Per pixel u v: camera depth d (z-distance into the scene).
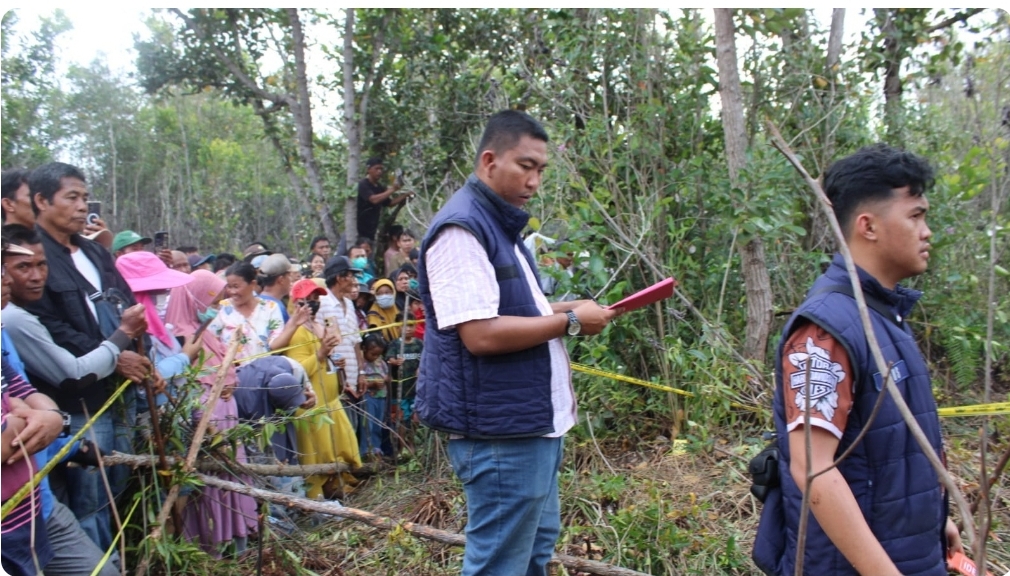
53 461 2.37
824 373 1.57
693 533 3.13
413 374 4.96
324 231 8.26
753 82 5.17
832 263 1.74
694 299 4.76
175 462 3.07
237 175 20.47
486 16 7.75
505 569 2.31
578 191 4.88
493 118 2.30
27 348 2.69
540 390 2.22
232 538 3.46
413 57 8.03
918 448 1.62
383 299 5.21
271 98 8.15
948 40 5.78
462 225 2.18
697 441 3.87
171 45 8.21
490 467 2.24
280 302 4.68
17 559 2.23
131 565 3.12
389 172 8.26
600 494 3.45
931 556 1.62
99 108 18.50
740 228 4.27
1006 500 3.35
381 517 3.11
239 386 3.86
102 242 4.55
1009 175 3.46
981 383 4.81
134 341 3.05
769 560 1.79
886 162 1.64
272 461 3.96
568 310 2.45
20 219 2.91
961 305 4.81
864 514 1.60
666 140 4.88
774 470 1.82
